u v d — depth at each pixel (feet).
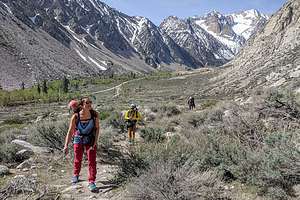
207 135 28.91
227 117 29.66
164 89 448.24
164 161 24.22
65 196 23.18
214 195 21.02
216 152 25.68
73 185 25.20
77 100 26.05
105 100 311.88
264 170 22.17
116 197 22.24
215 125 35.19
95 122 25.64
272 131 26.91
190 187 20.68
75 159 25.96
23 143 37.19
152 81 554.87
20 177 26.68
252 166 23.35
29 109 300.40
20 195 23.62
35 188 24.40
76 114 25.77
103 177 27.14
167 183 20.72
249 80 268.41
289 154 21.75
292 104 27.55
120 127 63.82
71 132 25.94
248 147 24.99
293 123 25.89
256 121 27.86
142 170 23.59
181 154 24.70
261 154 23.56
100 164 31.83
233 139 27.04
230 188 22.34
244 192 21.79
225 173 24.11
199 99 228.22
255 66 311.88
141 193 20.67
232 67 398.42
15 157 33.12
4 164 31.83
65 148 25.82
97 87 596.70
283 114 27.48
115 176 25.84
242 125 28.22
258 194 21.43
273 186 21.66
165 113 96.07
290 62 242.37
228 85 299.38
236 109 29.55
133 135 47.85
